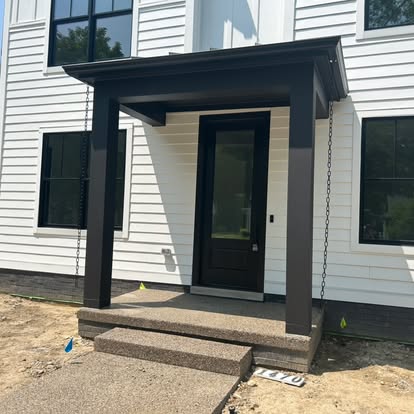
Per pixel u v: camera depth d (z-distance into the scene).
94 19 6.46
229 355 3.50
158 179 5.83
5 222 6.71
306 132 3.79
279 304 4.94
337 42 3.50
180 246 5.65
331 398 3.20
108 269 4.62
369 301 4.74
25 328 4.91
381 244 4.74
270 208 5.21
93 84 4.66
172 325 4.05
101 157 4.59
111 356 3.79
